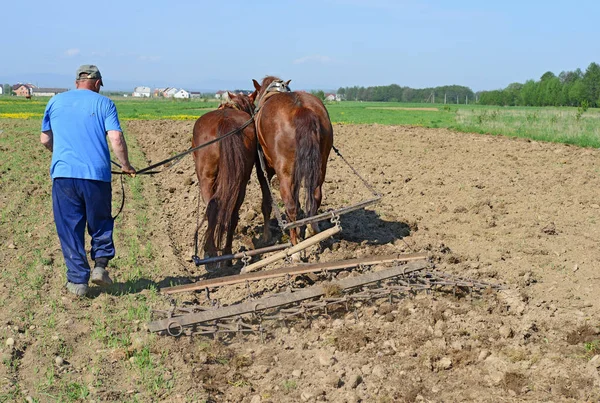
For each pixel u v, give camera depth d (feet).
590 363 17.80
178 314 21.93
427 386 17.46
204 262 25.45
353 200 39.91
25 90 590.55
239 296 24.16
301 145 24.50
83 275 23.53
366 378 17.98
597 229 32.07
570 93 372.17
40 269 26.71
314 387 17.74
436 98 619.26
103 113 23.17
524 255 27.96
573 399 16.33
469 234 31.65
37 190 43.34
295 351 19.97
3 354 18.83
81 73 23.68
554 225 32.73
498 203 38.27
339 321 21.53
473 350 18.99
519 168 50.75
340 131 88.28
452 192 41.78
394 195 41.60
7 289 24.25
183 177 49.62
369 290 22.54
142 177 50.34
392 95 643.86
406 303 22.31
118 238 32.22
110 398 17.01
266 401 17.10
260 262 25.26
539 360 18.29
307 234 28.50
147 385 17.69
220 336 21.17
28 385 17.47
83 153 22.82
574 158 55.72
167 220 36.91
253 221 35.04
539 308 21.94
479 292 23.53
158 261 28.89
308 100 26.61
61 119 22.88
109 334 20.53
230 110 27.96
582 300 22.66
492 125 94.43
